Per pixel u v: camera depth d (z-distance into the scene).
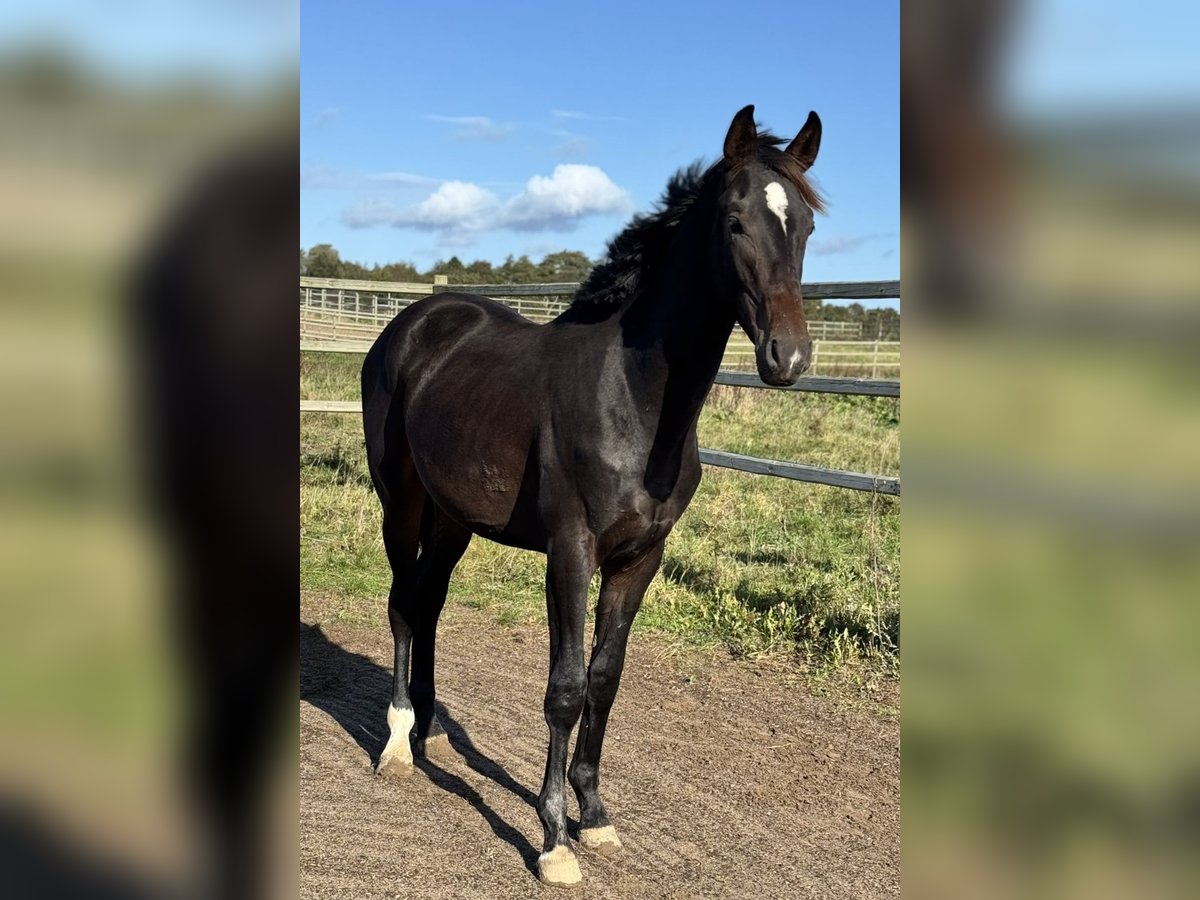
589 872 2.96
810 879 2.95
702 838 3.19
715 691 4.48
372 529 6.86
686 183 2.90
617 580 3.09
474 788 3.52
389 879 2.83
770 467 5.46
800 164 2.78
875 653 4.72
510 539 3.27
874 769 3.73
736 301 2.60
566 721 2.91
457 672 4.70
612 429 2.81
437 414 3.41
